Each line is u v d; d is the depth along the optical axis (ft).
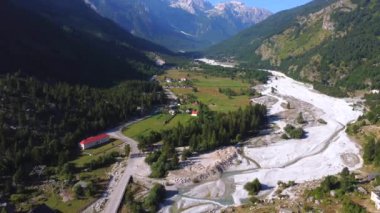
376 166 533.96
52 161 530.68
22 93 651.66
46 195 447.42
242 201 452.35
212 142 600.39
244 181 506.07
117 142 624.59
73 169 514.68
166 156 544.62
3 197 435.53
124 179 493.77
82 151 584.40
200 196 464.24
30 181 477.36
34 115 612.70
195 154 581.94
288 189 470.80
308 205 409.90
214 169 527.40
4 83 650.43
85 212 417.08
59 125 618.85
